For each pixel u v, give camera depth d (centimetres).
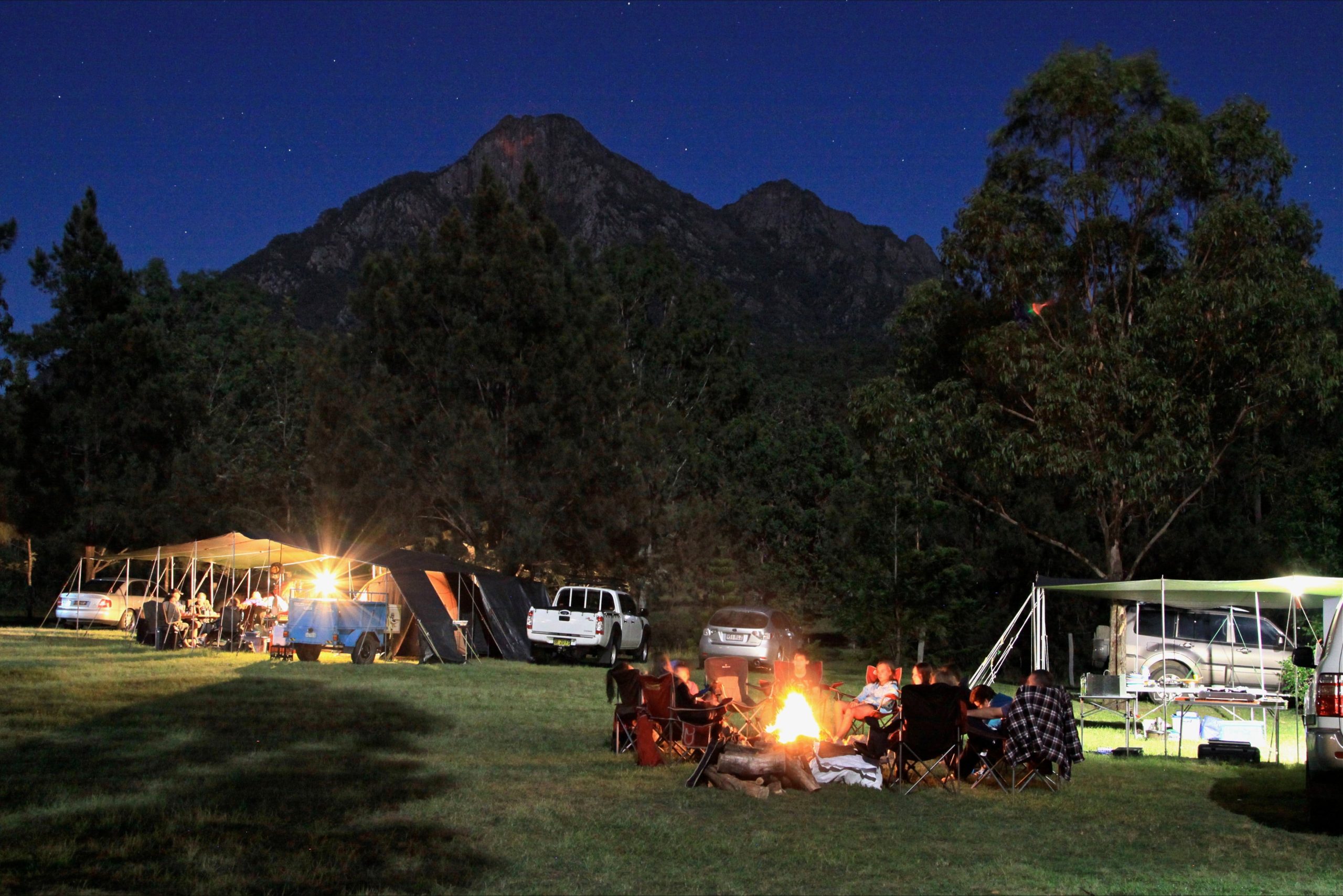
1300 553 2541
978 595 2811
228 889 558
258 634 2358
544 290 3306
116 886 555
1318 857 718
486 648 2612
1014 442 2258
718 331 5675
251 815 739
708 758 923
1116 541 2255
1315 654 920
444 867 619
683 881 611
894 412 2411
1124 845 745
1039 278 2298
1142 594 1598
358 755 1024
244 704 1397
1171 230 2338
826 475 5066
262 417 5688
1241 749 1230
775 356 12144
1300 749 1345
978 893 602
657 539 3597
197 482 3775
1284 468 2770
